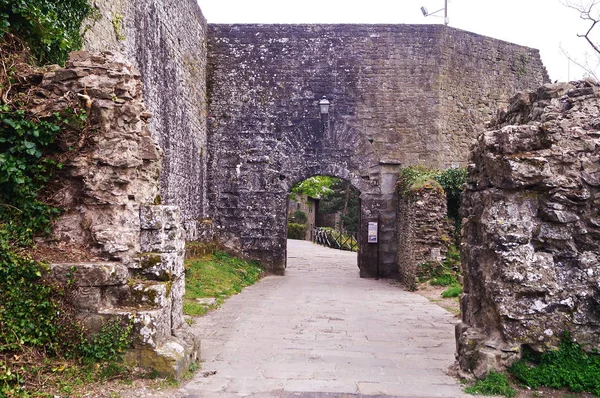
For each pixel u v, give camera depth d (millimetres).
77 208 5445
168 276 5582
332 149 17609
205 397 4922
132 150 5570
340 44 17781
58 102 5395
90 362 4934
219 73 17781
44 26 6227
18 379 4477
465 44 18516
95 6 8320
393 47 17797
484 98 18875
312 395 5086
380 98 17719
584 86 5781
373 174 17516
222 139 17703
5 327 4758
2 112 5172
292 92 17703
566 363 5141
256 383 5418
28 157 5309
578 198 5328
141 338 5039
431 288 13477
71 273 5004
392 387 5359
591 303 5246
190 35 15438
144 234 5652
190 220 15367
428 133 17703
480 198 5980
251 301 11391
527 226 5379
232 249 17516
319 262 22406
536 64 20203
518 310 5262
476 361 5453
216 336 7750
